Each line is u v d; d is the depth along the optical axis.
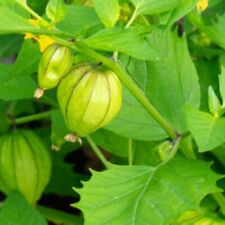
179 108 0.47
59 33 0.35
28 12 0.38
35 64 0.44
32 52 0.44
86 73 0.39
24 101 0.63
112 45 0.35
